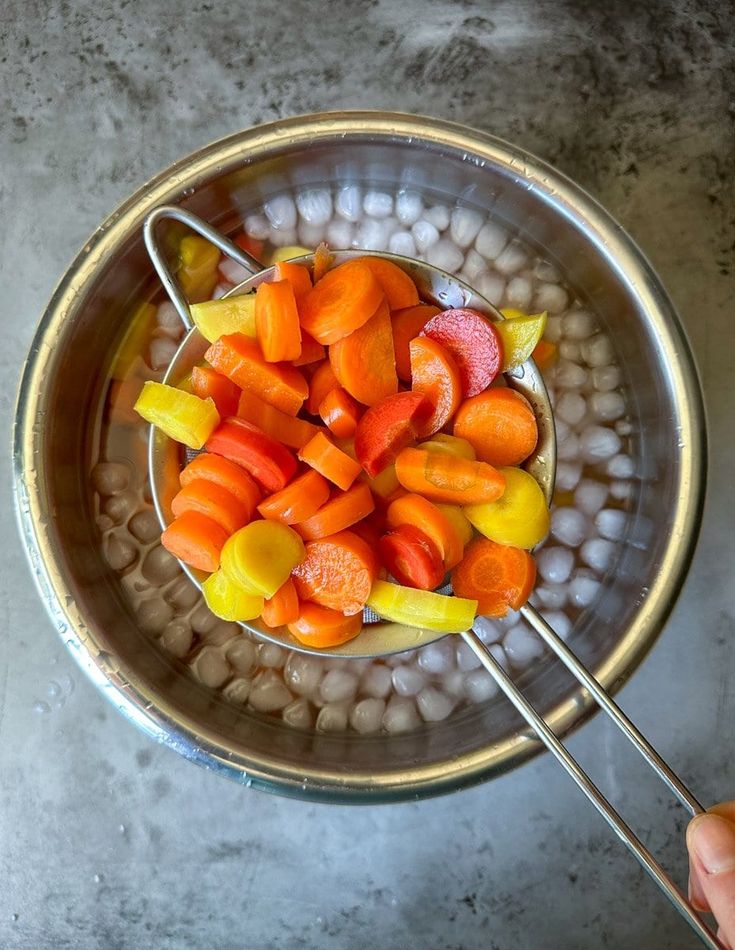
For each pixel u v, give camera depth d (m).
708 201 0.33
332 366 0.27
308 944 0.33
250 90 0.34
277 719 0.30
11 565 0.33
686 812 0.32
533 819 0.33
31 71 0.35
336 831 0.33
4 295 0.34
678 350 0.27
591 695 0.26
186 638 0.30
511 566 0.26
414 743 0.28
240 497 0.25
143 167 0.34
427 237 0.32
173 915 0.33
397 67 0.34
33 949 0.33
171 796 0.33
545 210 0.29
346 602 0.25
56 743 0.33
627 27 0.34
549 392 0.32
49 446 0.28
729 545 0.33
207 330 0.27
